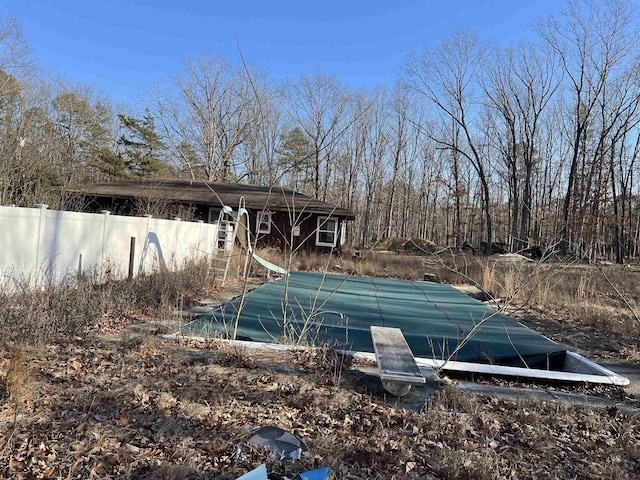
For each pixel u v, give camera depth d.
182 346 5.09
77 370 4.04
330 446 2.97
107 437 2.89
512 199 41.25
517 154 40.72
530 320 8.98
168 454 2.74
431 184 47.34
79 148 36.69
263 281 12.13
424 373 4.73
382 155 43.19
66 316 5.41
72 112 34.59
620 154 33.34
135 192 19.12
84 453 2.68
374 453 2.95
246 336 5.84
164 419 3.18
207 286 9.91
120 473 2.51
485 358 5.82
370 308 8.52
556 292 11.12
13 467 2.48
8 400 3.25
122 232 9.48
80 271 7.80
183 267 10.89
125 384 3.75
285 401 3.68
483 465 2.80
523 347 6.12
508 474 2.81
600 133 34.34
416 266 18.50
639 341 7.24
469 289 13.30
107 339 5.15
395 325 7.13
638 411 4.09
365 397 3.94
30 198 13.73
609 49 30.41
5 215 6.41
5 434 2.82
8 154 14.30
